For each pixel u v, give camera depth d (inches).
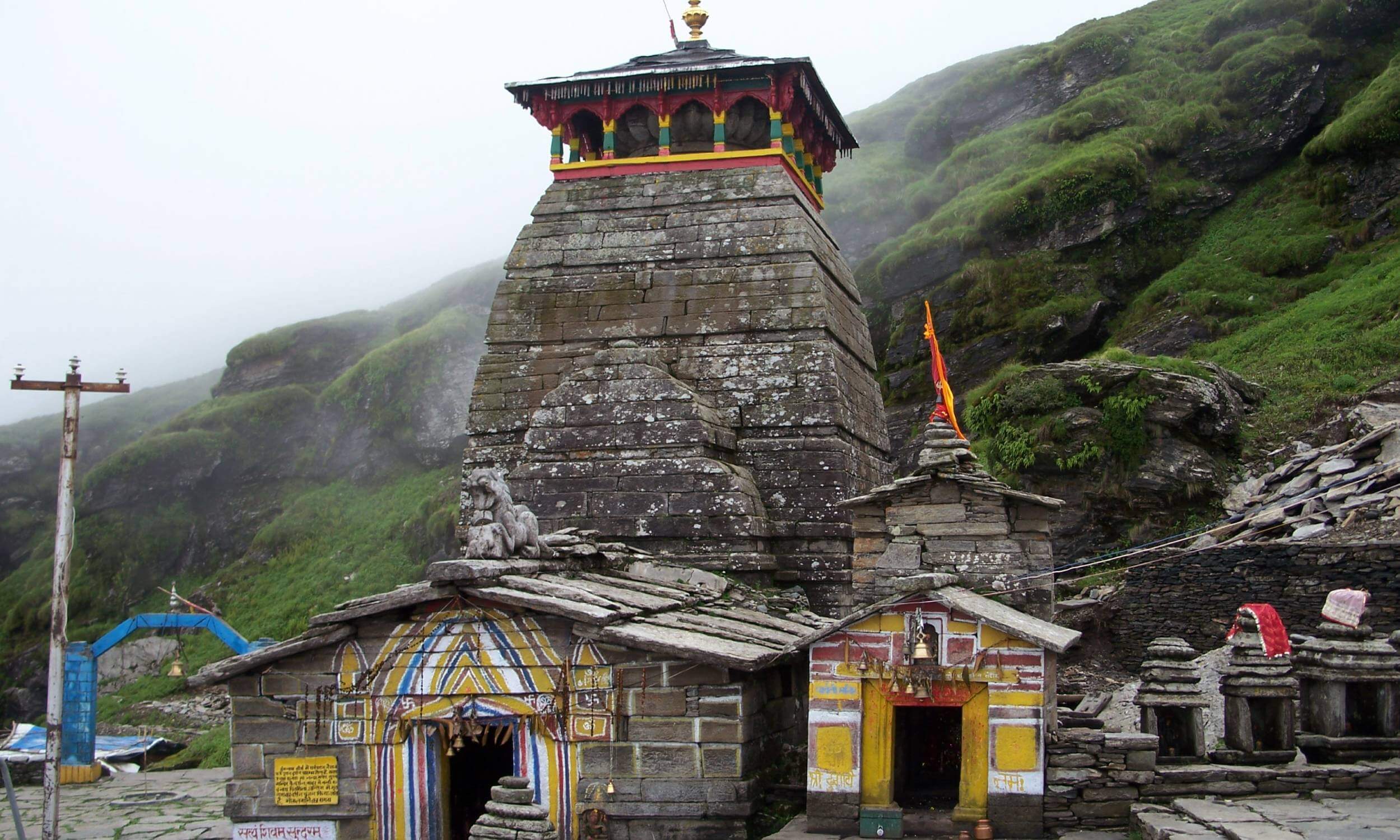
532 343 850.8
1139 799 531.2
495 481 615.2
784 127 906.1
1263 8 2027.6
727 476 751.7
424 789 589.9
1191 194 1792.6
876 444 908.0
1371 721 562.6
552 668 579.8
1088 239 1733.5
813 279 827.4
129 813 880.3
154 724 1562.5
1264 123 1825.8
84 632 2001.7
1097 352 1631.4
